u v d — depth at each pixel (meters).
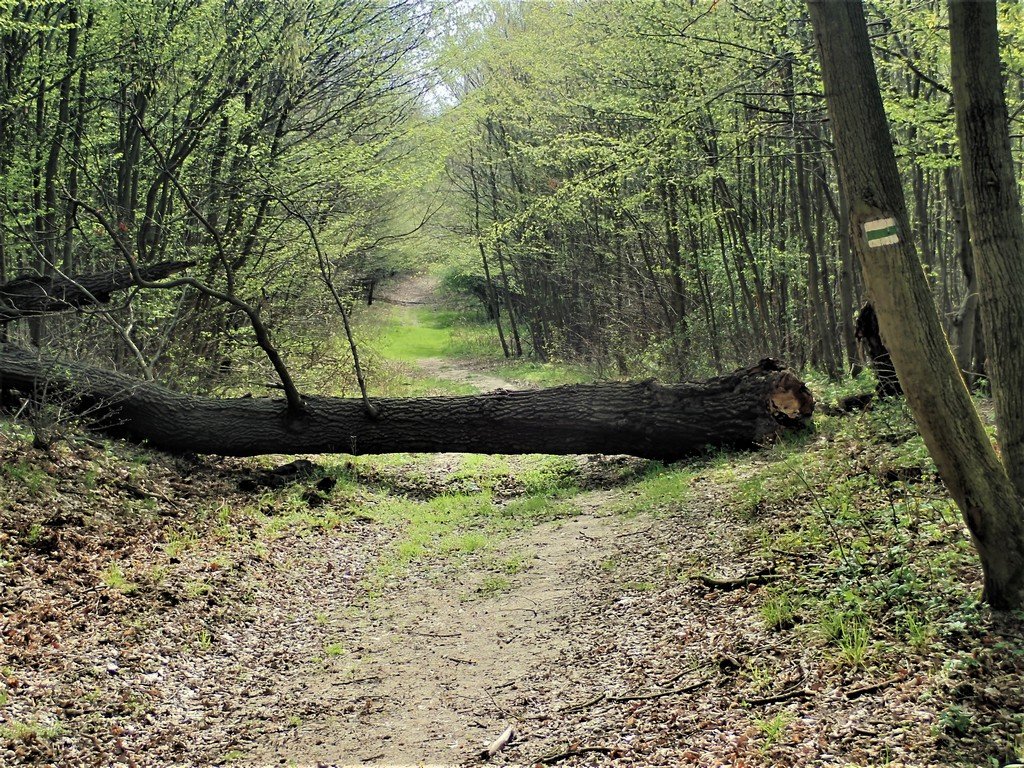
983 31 4.57
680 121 11.32
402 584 7.78
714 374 17.73
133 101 13.47
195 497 9.56
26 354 10.18
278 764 4.58
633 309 21.23
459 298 51.31
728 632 5.33
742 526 7.34
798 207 16.94
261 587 7.33
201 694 5.42
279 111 14.95
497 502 11.12
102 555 7.11
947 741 3.61
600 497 10.46
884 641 4.59
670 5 11.99
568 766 4.21
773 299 18.03
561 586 7.19
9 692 4.79
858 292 15.24
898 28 9.53
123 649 5.68
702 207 17.17
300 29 13.84
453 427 11.23
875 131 4.23
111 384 10.38
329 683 5.68
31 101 12.11
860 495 6.93
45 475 8.09
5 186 11.48
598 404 10.98
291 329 17.05
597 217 21.61
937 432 4.45
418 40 15.52
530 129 19.80
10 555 6.50
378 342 25.75
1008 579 4.51
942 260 17.23
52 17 11.80
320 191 15.09
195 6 12.76
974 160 4.75
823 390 11.67
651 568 7.02
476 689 5.39
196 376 14.17
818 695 4.27
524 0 19.44
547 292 33.12
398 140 15.79
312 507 10.08
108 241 12.93
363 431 11.27
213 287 14.16
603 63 14.95
